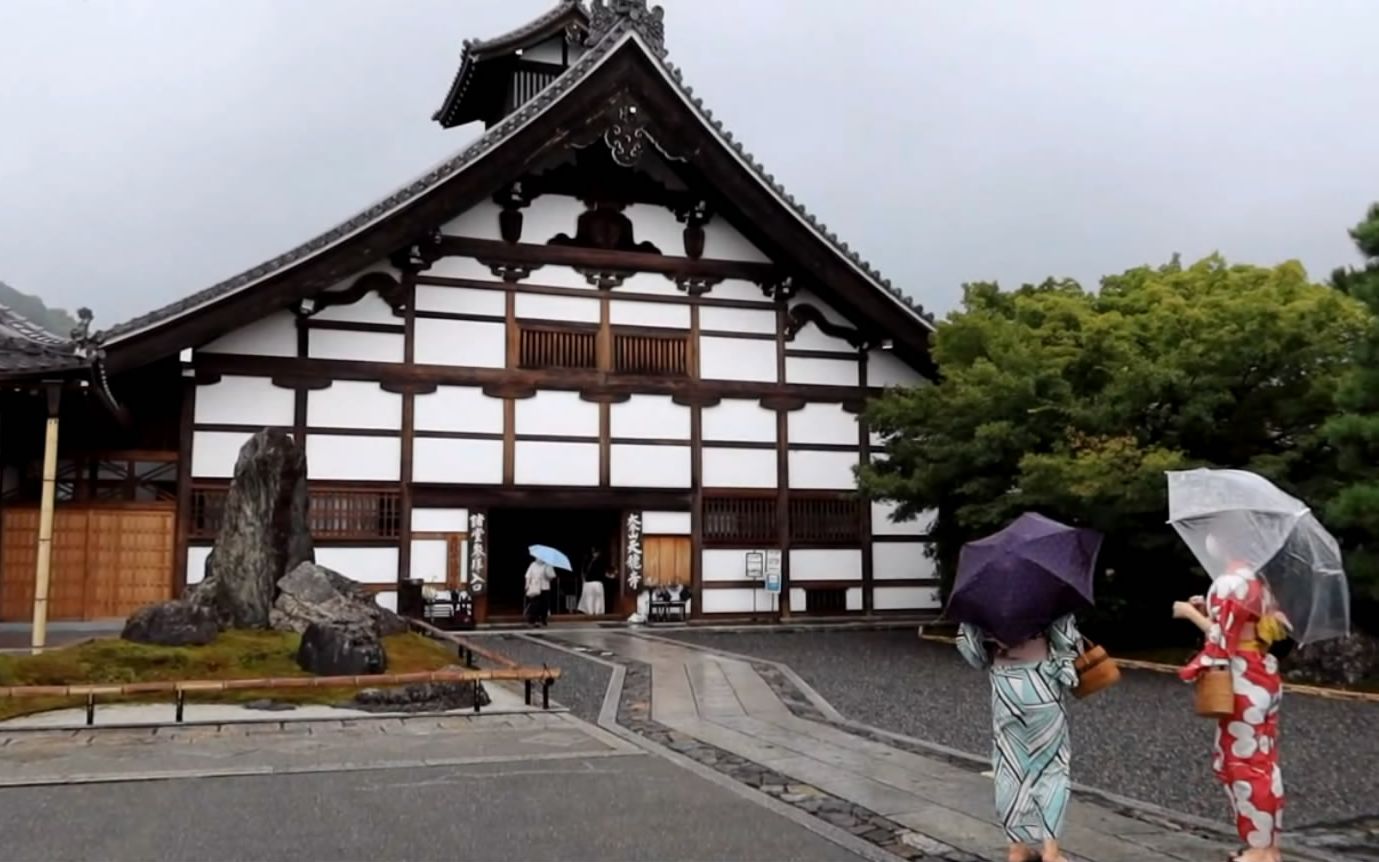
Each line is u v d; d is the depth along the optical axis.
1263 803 5.84
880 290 24.84
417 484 22.25
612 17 24.42
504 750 9.48
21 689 9.85
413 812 7.28
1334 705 12.99
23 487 20.59
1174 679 15.23
